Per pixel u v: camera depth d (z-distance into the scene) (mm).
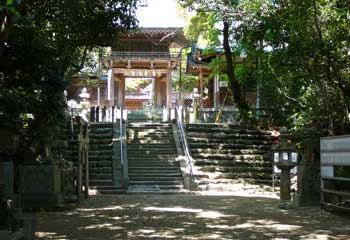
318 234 8648
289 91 18469
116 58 34969
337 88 13750
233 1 20562
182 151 21125
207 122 26875
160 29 34219
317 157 13570
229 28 24938
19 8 8383
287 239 8141
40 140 13242
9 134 9812
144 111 29656
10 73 11195
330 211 11844
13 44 10469
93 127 22953
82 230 9102
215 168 20031
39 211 12133
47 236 8430
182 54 40000
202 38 35844
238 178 19672
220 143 22203
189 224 9828
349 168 11719
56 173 12703
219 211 12055
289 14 13430
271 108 23328
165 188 18469
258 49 18938
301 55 12531
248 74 25234
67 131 19016
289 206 12742
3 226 6051
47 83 11898
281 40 13500
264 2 17297
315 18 12617
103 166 19859
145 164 20156
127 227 9445
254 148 21938
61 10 11438
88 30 13211
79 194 14484
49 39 11797
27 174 12500
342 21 12711
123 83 39188
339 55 12492
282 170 14711
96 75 33156
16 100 10578
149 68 36625
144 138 22484
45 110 12391
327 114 14383
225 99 33219
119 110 26000
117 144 21266
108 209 12555
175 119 25016
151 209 12500
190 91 44562
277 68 14406
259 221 10289
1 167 7383
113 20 13305
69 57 12555
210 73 34812
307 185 13000
